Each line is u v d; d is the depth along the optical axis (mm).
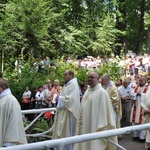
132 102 9156
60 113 6508
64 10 25016
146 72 16219
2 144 4320
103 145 4746
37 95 11320
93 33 28672
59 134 6426
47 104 10969
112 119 4973
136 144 7965
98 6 31188
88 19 30312
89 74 5172
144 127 3664
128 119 9703
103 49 28016
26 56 20797
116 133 3418
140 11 32062
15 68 16438
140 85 8859
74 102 6375
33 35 20922
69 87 6441
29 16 21047
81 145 4926
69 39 24297
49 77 13070
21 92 11852
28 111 5570
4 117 4355
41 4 21266
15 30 21031
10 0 22062
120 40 31953
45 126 7141
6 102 4398
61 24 25312
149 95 7320
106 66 14828
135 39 34094
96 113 5008
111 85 8336
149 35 29875
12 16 21109
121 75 15016
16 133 4293
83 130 5121
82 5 30953
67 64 15930
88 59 17875
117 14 31875
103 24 28641
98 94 5055
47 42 21594
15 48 20938
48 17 22469
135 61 17438
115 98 8180
